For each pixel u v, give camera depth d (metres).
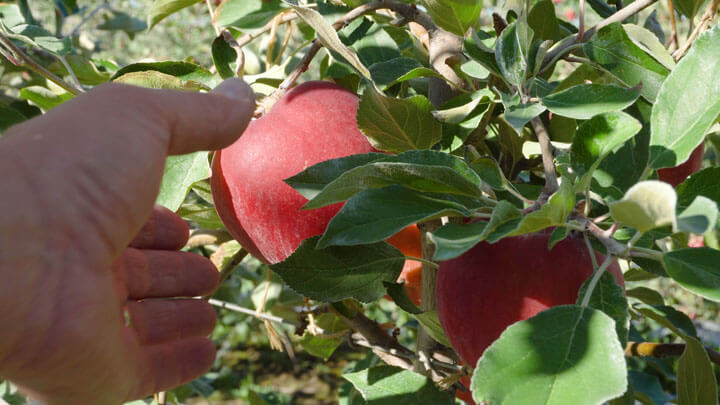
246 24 0.67
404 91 0.69
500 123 0.64
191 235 0.76
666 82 0.49
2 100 1.03
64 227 0.46
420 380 0.58
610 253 0.46
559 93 0.51
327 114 0.56
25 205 0.45
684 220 0.40
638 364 1.00
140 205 0.49
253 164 0.55
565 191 0.44
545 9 0.61
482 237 0.43
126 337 0.53
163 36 3.43
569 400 0.42
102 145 0.47
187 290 0.62
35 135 0.47
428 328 0.58
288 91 0.58
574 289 0.48
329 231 0.47
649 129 0.55
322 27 0.55
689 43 0.63
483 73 0.56
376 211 0.48
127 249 0.59
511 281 0.49
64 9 1.32
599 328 0.44
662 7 2.11
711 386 0.50
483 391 0.43
